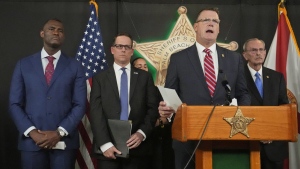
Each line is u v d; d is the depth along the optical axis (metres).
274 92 3.85
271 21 4.47
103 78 3.51
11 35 4.30
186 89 2.80
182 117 2.02
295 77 4.31
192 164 2.71
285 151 3.79
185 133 2.02
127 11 4.42
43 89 3.38
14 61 4.28
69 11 4.38
